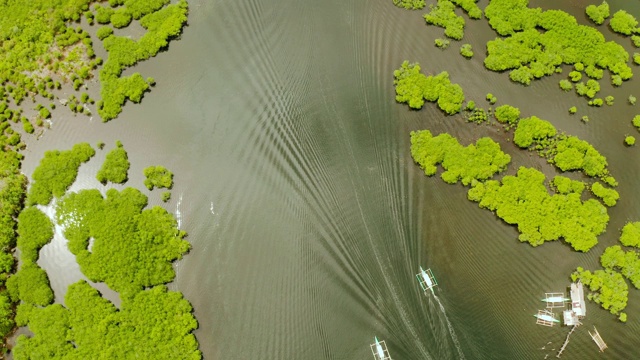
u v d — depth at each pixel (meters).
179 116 44.25
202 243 40.72
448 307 39.56
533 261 40.53
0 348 37.38
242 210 41.72
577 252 40.50
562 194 41.59
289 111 44.78
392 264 40.66
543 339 38.78
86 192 41.16
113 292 39.06
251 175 42.78
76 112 43.94
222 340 38.44
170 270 39.66
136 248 39.62
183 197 41.91
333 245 41.06
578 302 39.03
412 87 44.62
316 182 42.75
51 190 41.38
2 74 44.56
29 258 39.62
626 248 40.56
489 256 40.72
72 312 38.03
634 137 43.62
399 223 41.62
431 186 42.50
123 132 43.56
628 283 39.72
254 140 43.81
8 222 40.34
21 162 42.62
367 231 41.44
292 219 41.66
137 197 41.16
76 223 40.41
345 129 44.28
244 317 38.97
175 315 38.25
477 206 41.84
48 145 43.09
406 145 43.72
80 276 39.59
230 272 40.03
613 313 38.91
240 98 45.06
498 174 42.59
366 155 43.53
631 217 41.47
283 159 43.38
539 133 42.78
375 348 38.56
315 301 39.56
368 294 39.91
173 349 37.41
